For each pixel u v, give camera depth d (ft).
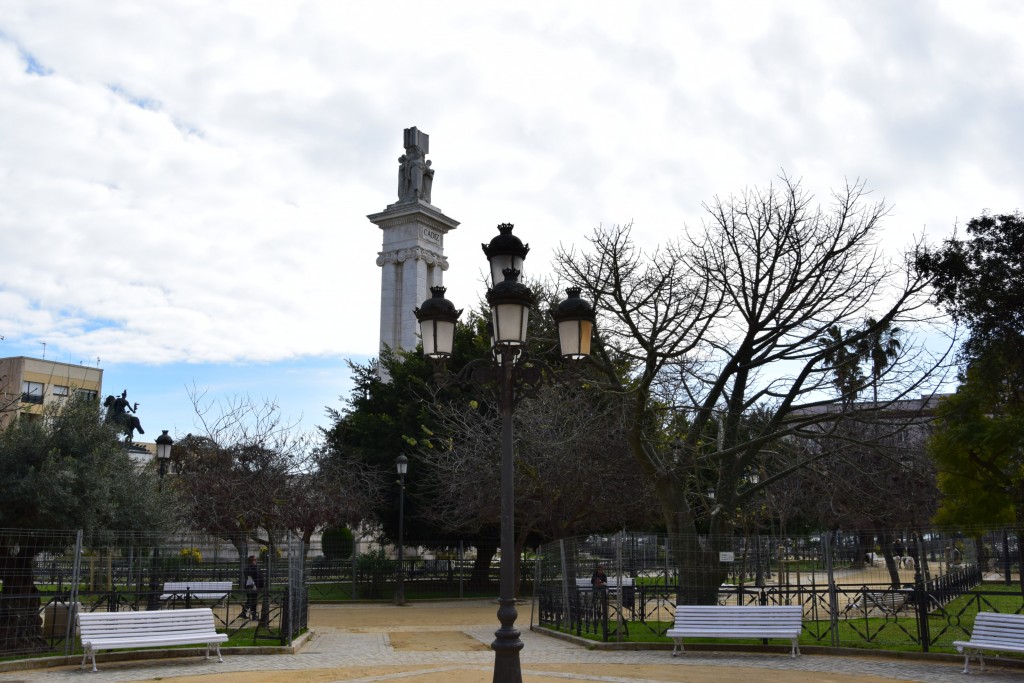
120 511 59.57
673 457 72.13
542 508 95.66
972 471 81.30
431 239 155.74
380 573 114.83
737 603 71.36
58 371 204.33
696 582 62.59
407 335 148.46
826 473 66.39
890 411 67.56
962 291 76.07
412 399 118.21
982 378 77.97
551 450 89.66
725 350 67.77
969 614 68.49
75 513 54.08
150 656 51.42
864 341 67.46
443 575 118.11
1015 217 77.51
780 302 67.15
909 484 85.61
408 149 158.30
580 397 92.17
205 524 102.47
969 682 42.14
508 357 34.94
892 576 62.90
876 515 77.05
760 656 52.54
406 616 88.07
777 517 138.92
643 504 98.32
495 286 35.81
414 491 117.91
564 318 36.99
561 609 67.36
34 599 52.42
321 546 131.64
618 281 66.08
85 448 56.29
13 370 195.62
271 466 110.83
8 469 53.31
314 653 55.42
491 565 126.31
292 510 107.45
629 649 55.93
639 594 71.61
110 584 65.92
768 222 67.82
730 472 68.90
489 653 55.57
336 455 119.44
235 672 46.47
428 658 52.85
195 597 71.72
